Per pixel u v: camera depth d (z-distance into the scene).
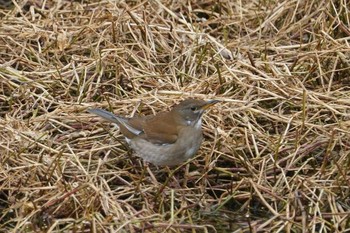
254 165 14.52
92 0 18.47
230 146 14.73
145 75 16.45
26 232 13.04
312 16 18.00
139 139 13.93
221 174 14.35
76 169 14.23
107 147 14.66
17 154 14.37
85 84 16.20
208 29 18.05
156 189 13.95
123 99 15.80
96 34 17.45
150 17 17.98
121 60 16.72
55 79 16.42
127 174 14.25
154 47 17.17
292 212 13.46
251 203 13.87
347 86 16.48
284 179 14.05
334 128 14.92
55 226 13.02
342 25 17.50
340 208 13.66
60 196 13.55
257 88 16.02
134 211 13.41
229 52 17.08
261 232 13.15
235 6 18.47
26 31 17.55
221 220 13.52
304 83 16.52
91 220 12.91
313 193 13.78
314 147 14.73
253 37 17.86
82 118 15.31
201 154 14.63
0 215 13.52
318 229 13.27
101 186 13.78
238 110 15.45
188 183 14.25
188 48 17.08
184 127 13.76
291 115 15.52
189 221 13.27
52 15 18.03
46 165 14.22
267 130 15.34
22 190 13.80
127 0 18.45
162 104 15.60
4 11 18.34
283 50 17.31
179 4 18.44
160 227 12.98
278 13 18.12
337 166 13.93
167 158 13.86
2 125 14.97
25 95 15.92
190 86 16.12
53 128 15.20
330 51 16.86
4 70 16.45
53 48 17.25
